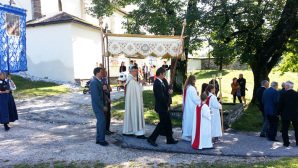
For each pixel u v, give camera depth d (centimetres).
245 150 558
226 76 2527
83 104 1077
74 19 1599
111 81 1988
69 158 484
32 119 823
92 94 563
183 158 504
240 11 1113
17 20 785
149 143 578
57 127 745
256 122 907
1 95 681
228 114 841
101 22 614
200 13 1043
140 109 623
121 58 2227
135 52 623
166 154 528
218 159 502
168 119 572
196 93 606
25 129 709
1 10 730
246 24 1173
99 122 571
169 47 631
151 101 1186
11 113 708
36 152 516
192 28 1057
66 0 1977
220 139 670
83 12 2142
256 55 1188
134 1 1323
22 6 1800
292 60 1455
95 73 580
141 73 1897
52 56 1680
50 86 1461
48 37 1678
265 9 1108
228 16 1054
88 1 2194
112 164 460
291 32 1106
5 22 742
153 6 1243
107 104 665
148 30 1334
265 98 673
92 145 571
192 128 572
